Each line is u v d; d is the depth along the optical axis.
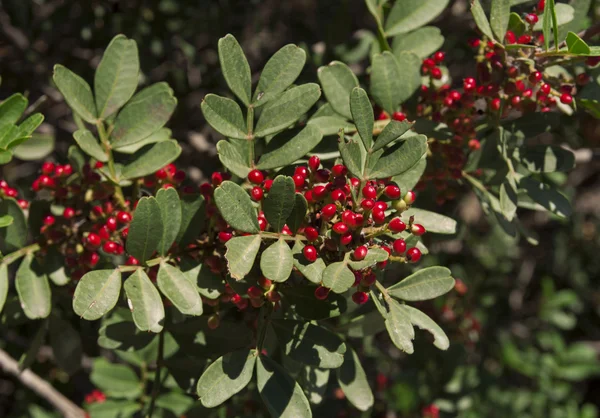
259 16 0.67
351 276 0.32
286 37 0.67
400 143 0.34
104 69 0.39
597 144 0.56
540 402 0.74
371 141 0.34
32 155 0.50
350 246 0.33
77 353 0.43
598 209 0.96
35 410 0.63
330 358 0.35
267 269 0.32
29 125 0.36
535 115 0.41
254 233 0.33
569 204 0.40
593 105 0.40
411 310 0.35
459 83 0.60
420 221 0.37
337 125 0.39
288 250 0.33
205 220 0.37
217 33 0.63
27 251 0.39
